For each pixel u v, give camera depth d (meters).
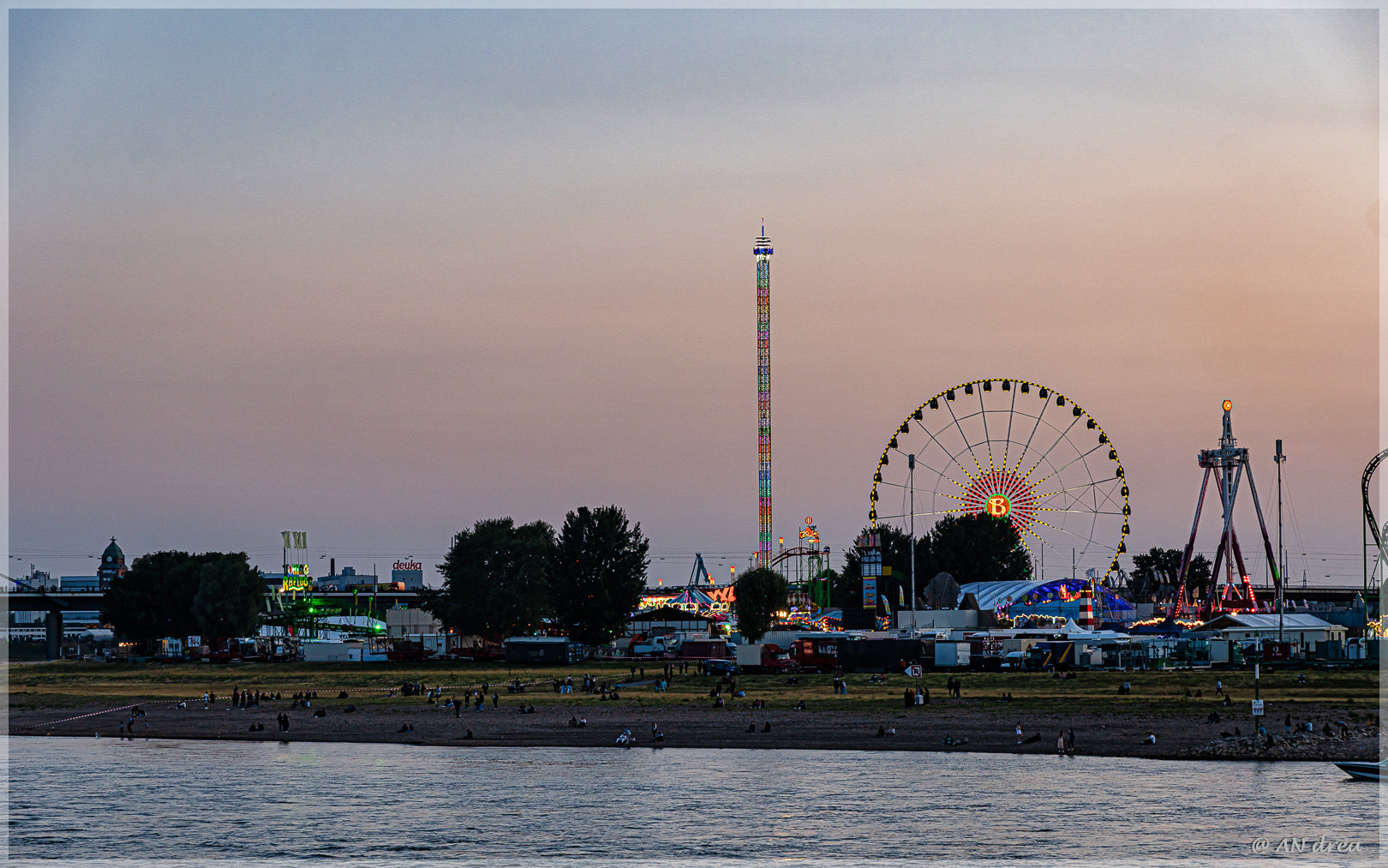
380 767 112.38
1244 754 108.75
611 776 105.69
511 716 142.25
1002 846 80.75
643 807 93.19
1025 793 95.75
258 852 82.00
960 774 104.25
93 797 99.38
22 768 113.56
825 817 89.19
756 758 113.62
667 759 114.06
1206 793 94.38
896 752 115.31
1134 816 87.56
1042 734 120.69
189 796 99.44
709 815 90.38
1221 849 79.25
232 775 108.94
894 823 86.75
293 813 92.75
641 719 137.62
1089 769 105.25
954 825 85.88
